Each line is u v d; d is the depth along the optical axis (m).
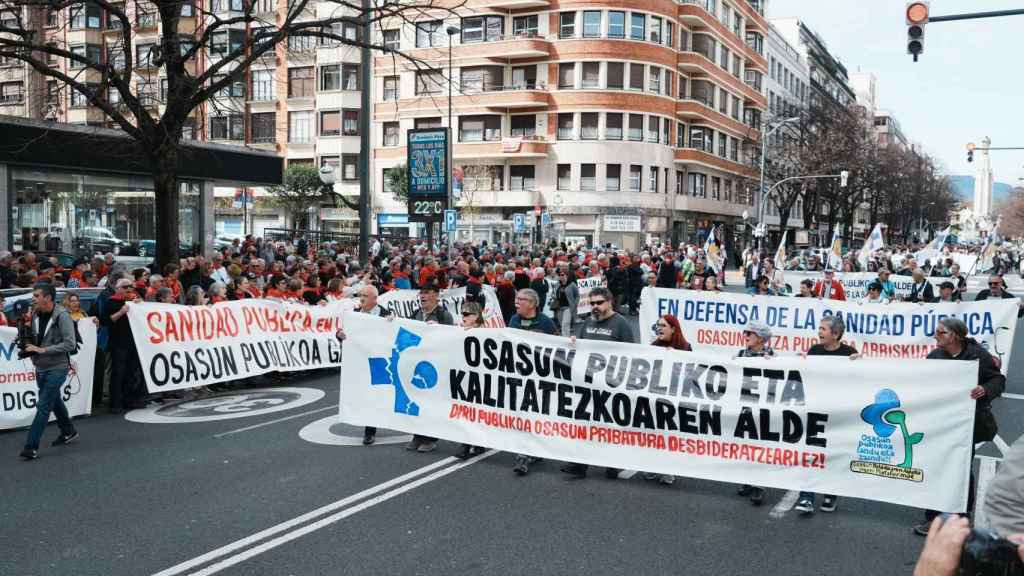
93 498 6.56
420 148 23.55
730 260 63.00
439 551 5.41
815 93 82.56
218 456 7.91
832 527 6.06
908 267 17.97
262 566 5.14
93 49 35.31
